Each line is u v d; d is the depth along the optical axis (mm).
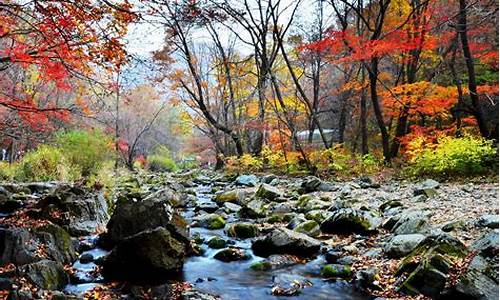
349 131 27188
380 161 16188
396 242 5781
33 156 13102
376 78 15633
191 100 23047
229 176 18016
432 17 16344
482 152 11961
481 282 4332
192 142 37438
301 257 6066
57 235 5820
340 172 15703
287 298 4742
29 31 6422
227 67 22344
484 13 14680
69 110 8820
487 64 17219
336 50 14766
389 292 4656
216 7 11336
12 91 12648
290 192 12039
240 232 7281
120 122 31516
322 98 22375
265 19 18062
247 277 5383
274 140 21203
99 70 7047
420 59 19969
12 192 9859
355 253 6012
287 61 16906
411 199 9461
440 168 12117
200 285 5121
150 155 40031
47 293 4324
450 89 14203
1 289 4270
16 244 5164
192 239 6770
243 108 24797
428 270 4535
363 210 8391
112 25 6035
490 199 8742
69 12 5809
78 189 8508
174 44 18562
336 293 4836
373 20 18328
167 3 5926
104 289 4891
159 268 5348
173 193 10828
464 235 6168
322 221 7688
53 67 6910
